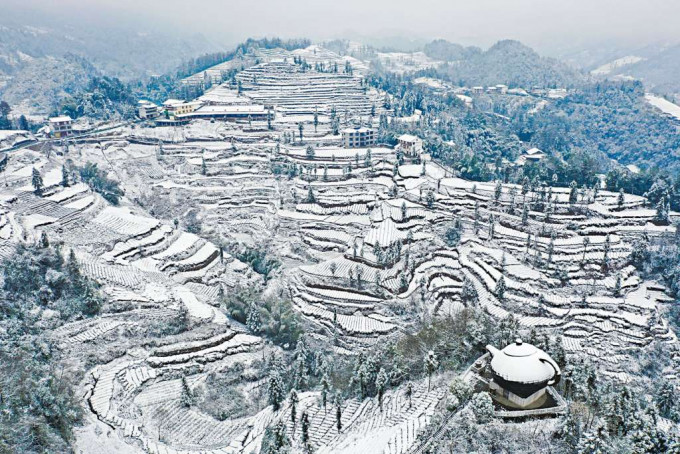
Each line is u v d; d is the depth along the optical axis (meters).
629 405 63.34
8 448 65.31
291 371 103.12
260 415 87.94
